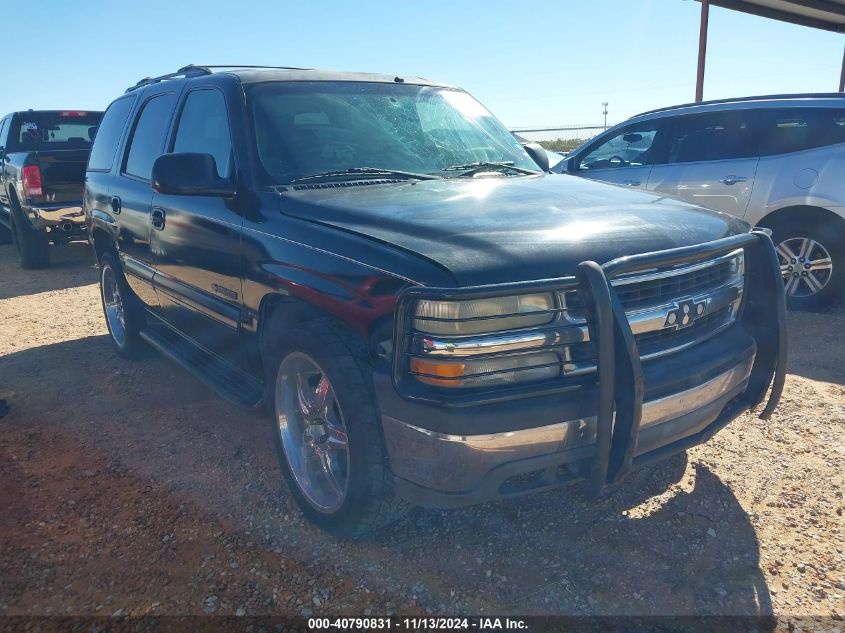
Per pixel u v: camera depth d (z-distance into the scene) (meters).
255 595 2.62
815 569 2.69
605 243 2.59
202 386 4.85
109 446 3.92
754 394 3.08
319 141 3.60
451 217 2.75
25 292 8.23
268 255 3.07
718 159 6.51
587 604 2.54
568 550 2.85
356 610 2.53
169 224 4.04
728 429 3.88
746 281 3.09
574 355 2.44
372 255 2.59
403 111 4.02
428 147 3.87
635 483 3.34
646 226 2.78
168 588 2.67
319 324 2.79
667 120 6.93
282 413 3.11
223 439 3.97
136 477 3.55
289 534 3.00
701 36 13.52
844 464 3.46
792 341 5.43
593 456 2.45
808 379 4.62
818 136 5.99
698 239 2.79
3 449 3.91
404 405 2.40
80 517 3.18
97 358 5.54
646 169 7.00
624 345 2.36
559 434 2.37
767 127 6.25
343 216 2.90
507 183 3.42
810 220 6.00
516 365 2.38
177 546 2.94
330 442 2.88
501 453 2.32
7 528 3.09
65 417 4.37
